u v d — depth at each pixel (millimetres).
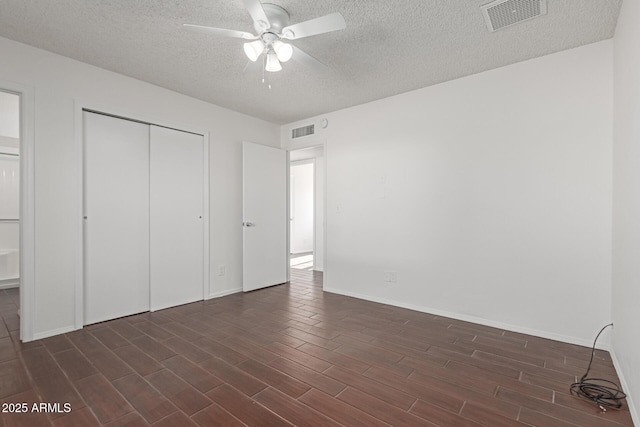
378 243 3809
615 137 2348
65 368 2188
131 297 3299
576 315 2600
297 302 3809
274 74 3111
